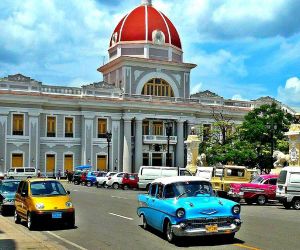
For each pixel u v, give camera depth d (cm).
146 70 6688
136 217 2017
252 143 5181
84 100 6106
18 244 1302
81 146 6156
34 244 1303
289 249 1244
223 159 5009
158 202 1466
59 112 6069
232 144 5366
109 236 1509
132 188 4497
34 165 5838
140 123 6322
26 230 1658
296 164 3325
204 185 1477
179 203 1349
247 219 1958
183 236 1343
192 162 4822
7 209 2195
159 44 6775
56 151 6056
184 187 1454
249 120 5397
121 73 6650
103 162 6244
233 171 3081
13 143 5756
